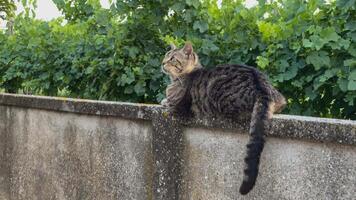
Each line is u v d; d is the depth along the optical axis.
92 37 3.32
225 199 2.29
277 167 2.12
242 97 2.18
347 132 1.94
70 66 3.53
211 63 2.90
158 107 2.48
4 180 3.53
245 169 2.08
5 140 3.50
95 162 2.82
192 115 2.37
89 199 2.87
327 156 2.01
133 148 2.63
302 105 2.67
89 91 3.43
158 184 2.49
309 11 2.63
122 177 2.69
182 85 2.43
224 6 2.94
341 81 2.47
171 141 2.44
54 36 3.69
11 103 3.37
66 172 3.01
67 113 2.97
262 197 2.17
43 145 3.17
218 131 2.29
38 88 3.86
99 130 2.79
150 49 3.18
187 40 2.87
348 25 2.53
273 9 2.84
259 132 2.08
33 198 3.28
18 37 4.12
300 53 2.61
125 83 3.12
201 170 2.36
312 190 2.05
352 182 1.96
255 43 2.77
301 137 2.04
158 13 3.13
